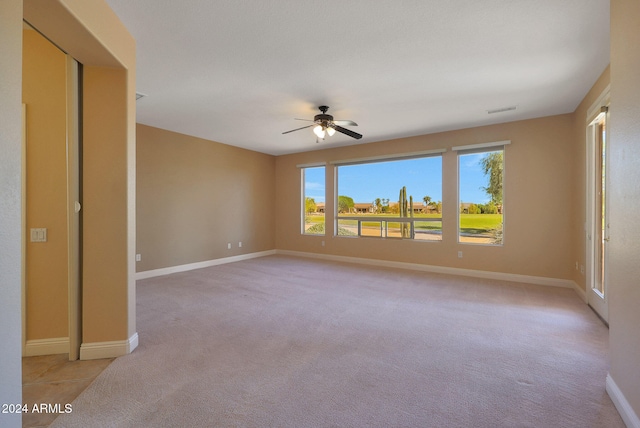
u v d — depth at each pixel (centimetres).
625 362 152
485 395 173
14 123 108
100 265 217
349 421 152
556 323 283
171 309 323
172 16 208
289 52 257
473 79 307
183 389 179
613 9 167
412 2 195
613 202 169
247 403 166
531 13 204
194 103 377
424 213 541
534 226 432
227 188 610
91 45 187
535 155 430
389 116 425
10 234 107
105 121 216
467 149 482
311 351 228
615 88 165
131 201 227
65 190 227
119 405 164
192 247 543
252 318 297
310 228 691
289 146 631
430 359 216
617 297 163
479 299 358
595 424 149
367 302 348
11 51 106
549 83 316
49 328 225
